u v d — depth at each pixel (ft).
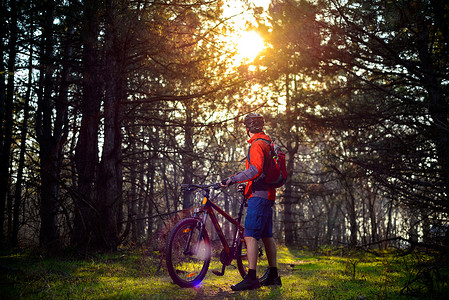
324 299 10.53
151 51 25.04
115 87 26.20
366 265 19.57
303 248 54.39
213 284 12.77
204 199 12.72
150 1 23.47
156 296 10.12
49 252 20.02
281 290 11.73
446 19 20.72
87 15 22.81
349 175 31.78
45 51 28.99
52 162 25.66
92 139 28.07
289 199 63.41
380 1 20.99
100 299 9.64
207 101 28.37
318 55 24.16
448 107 22.07
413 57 25.94
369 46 23.34
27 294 9.90
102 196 24.79
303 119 29.09
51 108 32.32
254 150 12.14
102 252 22.35
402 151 25.09
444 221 19.65
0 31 21.62
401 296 10.74
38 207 26.30
